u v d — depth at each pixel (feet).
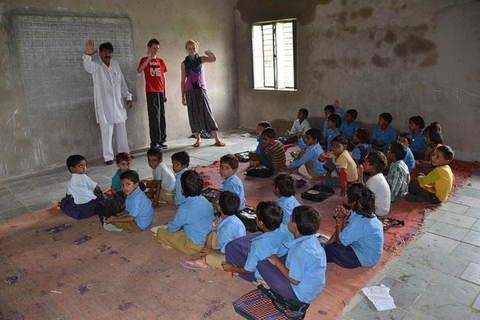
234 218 9.07
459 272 8.86
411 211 12.12
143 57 20.40
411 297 8.03
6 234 11.70
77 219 12.58
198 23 23.03
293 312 7.34
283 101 23.56
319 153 14.84
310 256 7.23
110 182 16.42
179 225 9.82
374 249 8.70
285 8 21.95
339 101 21.04
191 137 23.82
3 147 16.94
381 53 18.90
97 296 8.50
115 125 19.92
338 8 19.85
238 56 25.29
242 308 7.57
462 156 17.40
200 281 8.89
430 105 17.88
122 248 10.58
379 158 11.12
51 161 18.48
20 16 16.51
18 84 16.92
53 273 9.50
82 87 18.90
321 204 12.94
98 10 18.80
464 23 16.17
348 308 7.79
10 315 7.97
